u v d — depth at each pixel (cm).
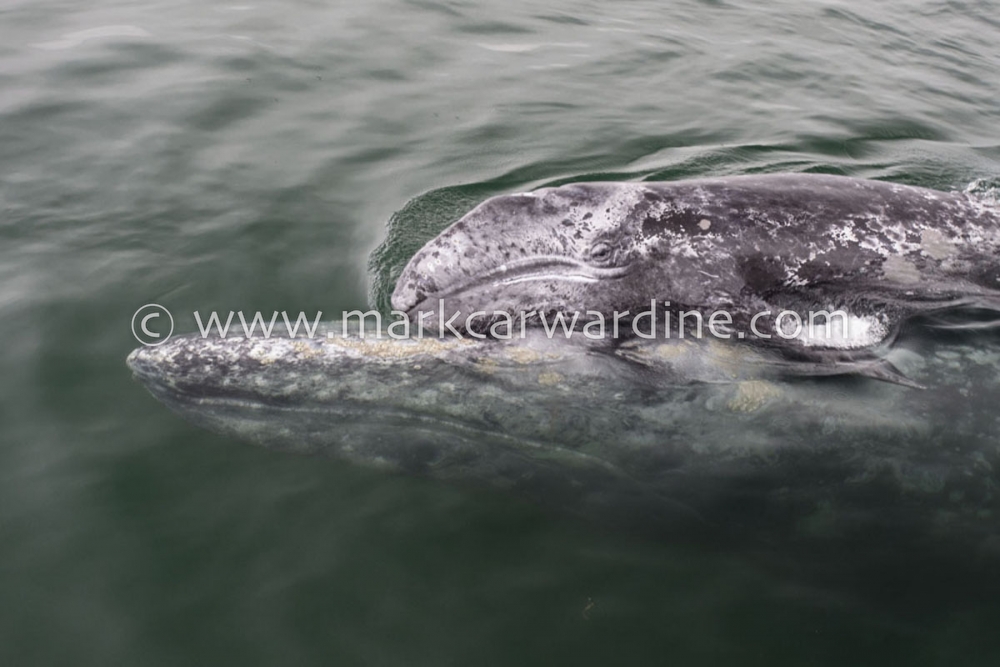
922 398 467
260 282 712
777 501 469
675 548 506
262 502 520
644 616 471
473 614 467
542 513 524
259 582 476
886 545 465
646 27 1388
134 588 469
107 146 906
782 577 493
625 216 504
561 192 520
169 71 1077
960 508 454
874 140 1095
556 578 488
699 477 477
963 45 1528
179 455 547
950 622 475
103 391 590
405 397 513
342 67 1139
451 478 525
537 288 522
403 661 443
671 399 487
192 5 1284
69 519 502
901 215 497
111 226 775
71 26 1188
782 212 495
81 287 690
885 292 498
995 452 453
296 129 979
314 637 451
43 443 547
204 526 504
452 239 530
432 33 1269
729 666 451
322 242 772
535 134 1026
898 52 1445
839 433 464
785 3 1595
